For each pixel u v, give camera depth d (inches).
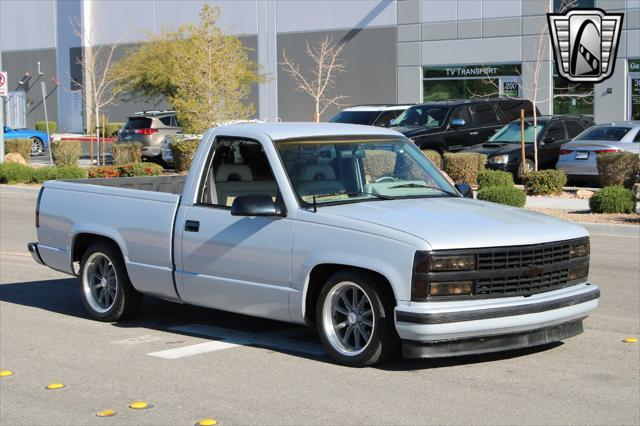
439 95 1552.7
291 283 325.1
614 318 396.2
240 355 337.7
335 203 330.6
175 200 365.4
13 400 287.3
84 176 1147.3
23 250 616.1
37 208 421.7
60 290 474.0
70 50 2089.1
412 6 1561.3
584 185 1010.7
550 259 312.7
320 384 297.7
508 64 1466.5
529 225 316.8
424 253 292.8
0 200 1007.0
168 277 365.4
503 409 270.2
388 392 287.6
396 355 316.5
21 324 395.2
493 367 315.9
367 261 303.7
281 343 354.9
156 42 1726.1
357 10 1625.2
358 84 1633.9
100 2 2016.5
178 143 1229.1
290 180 331.6
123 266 389.4
